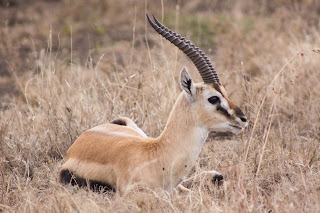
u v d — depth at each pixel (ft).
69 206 36.96
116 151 40.88
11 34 98.78
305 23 96.12
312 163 46.88
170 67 66.69
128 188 38.65
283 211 35.19
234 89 61.82
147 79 64.08
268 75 69.21
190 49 40.01
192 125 39.65
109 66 80.43
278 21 102.01
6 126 54.54
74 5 118.42
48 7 119.65
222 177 44.60
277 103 60.34
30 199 41.04
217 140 57.41
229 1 119.44
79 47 94.53
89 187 41.60
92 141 43.27
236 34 94.89
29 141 53.42
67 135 54.08
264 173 44.80
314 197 37.63
